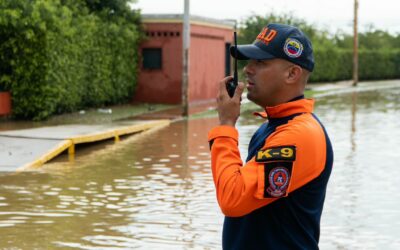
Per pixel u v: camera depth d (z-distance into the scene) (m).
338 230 8.33
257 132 3.49
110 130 16.47
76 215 8.96
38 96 19.72
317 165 3.20
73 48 21.67
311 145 3.18
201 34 28.69
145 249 7.42
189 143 16.22
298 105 3.31
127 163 13.22
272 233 3.21
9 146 14.05
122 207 9.46
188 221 8.69
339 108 27.05
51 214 8.99
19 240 7.74
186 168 12.74
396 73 58.31
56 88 20.17
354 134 18.12
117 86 25.64
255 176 3.11
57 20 20.02
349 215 9.08
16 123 19.14
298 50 3.29
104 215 8.98
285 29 3.32
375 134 18.14
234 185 3.12
